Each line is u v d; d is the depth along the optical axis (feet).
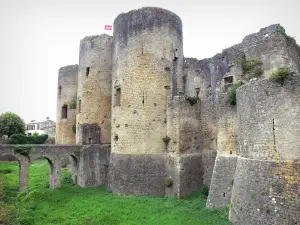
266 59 74.49
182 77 99.14
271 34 73.97
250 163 53.67
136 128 90.22
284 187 46.60
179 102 87.10
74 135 137.90
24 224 60.44
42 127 290.15
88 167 102.32
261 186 50.08
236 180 57.93
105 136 114.32
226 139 71.77
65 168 134.72
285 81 48.91
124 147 90.79
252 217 50.39
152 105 91.09
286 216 45.24
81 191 93.50
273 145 49.49
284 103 48.67
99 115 115.14
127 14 96.43
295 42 77.30
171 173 85.71
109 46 119.24
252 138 53.83
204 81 92.27
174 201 78.33
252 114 54.34
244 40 80.28
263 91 52.16
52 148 96.94
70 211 71.36
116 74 97.04
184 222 59.88
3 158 155.63
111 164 94.32
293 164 46.32
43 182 106.32
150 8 94.73
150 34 93.35
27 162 91.04
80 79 121.19
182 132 86.22
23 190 87.66
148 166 87.92
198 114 91.09
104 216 65.87
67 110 139.95
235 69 81.46
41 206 75.25
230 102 71.15
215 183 71.10
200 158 89.61
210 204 70.18
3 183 90.27
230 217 58.13
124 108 92.32
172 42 96.43
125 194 87.15
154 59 92.58
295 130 46.85
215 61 88.99
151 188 86.38
